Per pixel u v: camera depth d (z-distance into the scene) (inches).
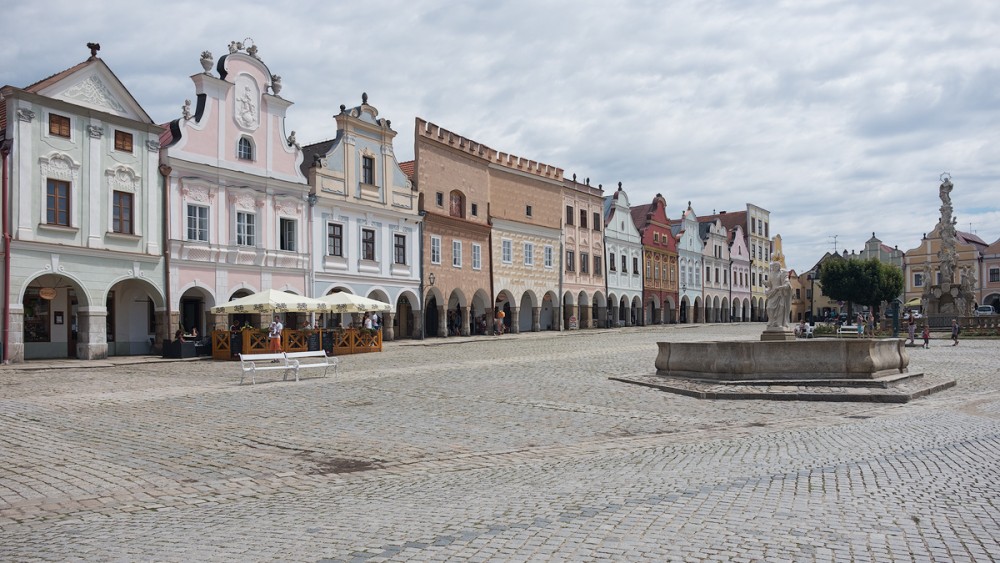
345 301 1322.6
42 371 1006.4
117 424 551.2
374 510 309.9
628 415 605.6
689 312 3314.5
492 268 2169.0
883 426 515.5
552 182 2428.6
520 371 976.3
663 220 3122.5
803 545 243.9
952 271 2113.7
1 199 1101.7
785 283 885.8
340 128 1691.7
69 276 1178.0
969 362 1086.4
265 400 690.8
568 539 254.5
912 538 250.7
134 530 286.7
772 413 606.9
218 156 1419.8
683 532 260.5
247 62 1483.8
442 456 446.6
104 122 1236.5
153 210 1306.6
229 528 285.9
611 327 2726.4
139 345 1338.6
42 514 316.5
